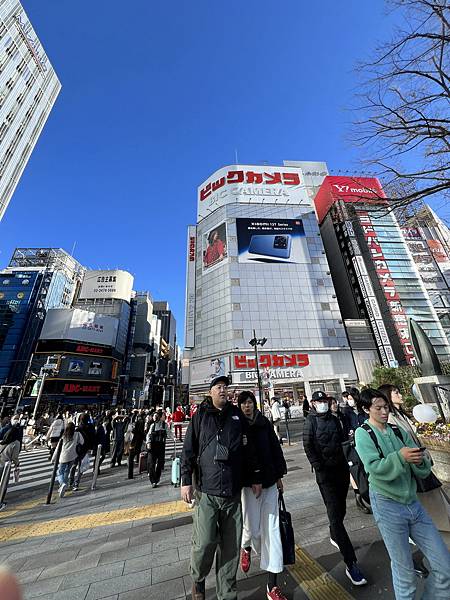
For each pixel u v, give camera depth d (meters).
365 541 3.45
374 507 2.29
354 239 42.62
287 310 37.84
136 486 7.58
